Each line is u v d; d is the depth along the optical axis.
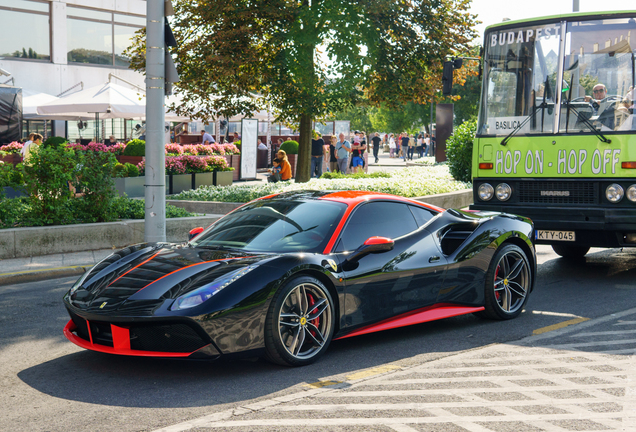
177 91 15.43
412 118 62.50
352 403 3.88
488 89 8.20
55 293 7.34
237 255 4.79
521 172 7.89
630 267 8.84
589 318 6.05
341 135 23.86
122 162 18.30
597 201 7.43
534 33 7.89
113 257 5.15
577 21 7.66
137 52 16.56
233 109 16.75
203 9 14.19
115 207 10.79
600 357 4.80
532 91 7.85
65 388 4.21
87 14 29.30
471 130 17.81
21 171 9.95
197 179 18.27
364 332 5.05
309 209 5.33
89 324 4.49
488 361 4.74
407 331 5.70
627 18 7.43
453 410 3.75
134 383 4.29
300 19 13.98
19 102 21.03
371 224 5.33
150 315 4.15
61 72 28.42
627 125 7.27
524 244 6.34
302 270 4.64
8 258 9.03
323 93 14.63
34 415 3.74
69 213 10.16
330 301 4.79
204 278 4.42
